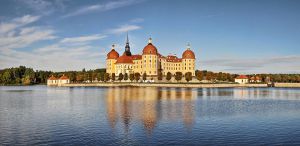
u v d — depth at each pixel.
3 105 106.19
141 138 51.09
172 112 84.56
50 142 48.56
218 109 93.62
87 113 82.00
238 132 56.19
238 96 161.00
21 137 51.91
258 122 67.44
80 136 52.44
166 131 56.69
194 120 69.62
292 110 92.88
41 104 109.94
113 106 101.19
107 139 50.44
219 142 48.84
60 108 95.31
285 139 51.09
